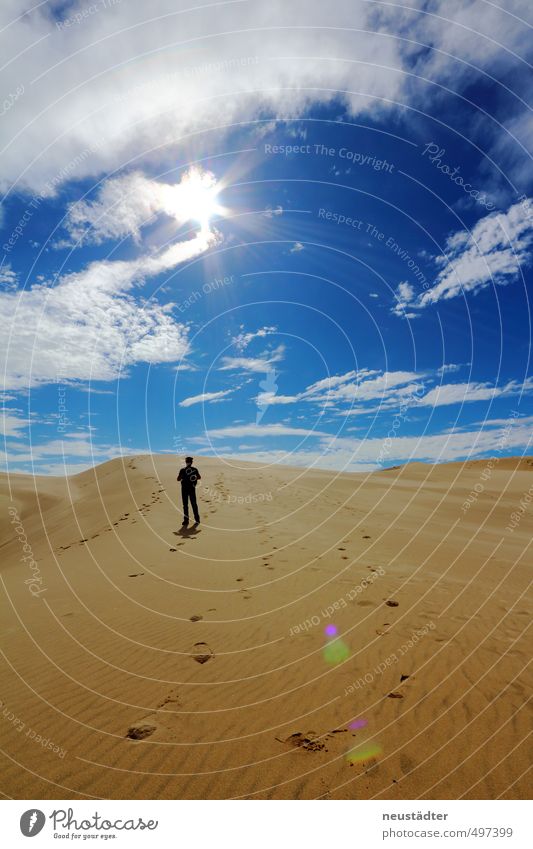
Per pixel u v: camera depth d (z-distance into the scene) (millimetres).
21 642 5805
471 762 3053
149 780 3098
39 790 3057
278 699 4082
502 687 3998
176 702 4141
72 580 8906
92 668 4965
